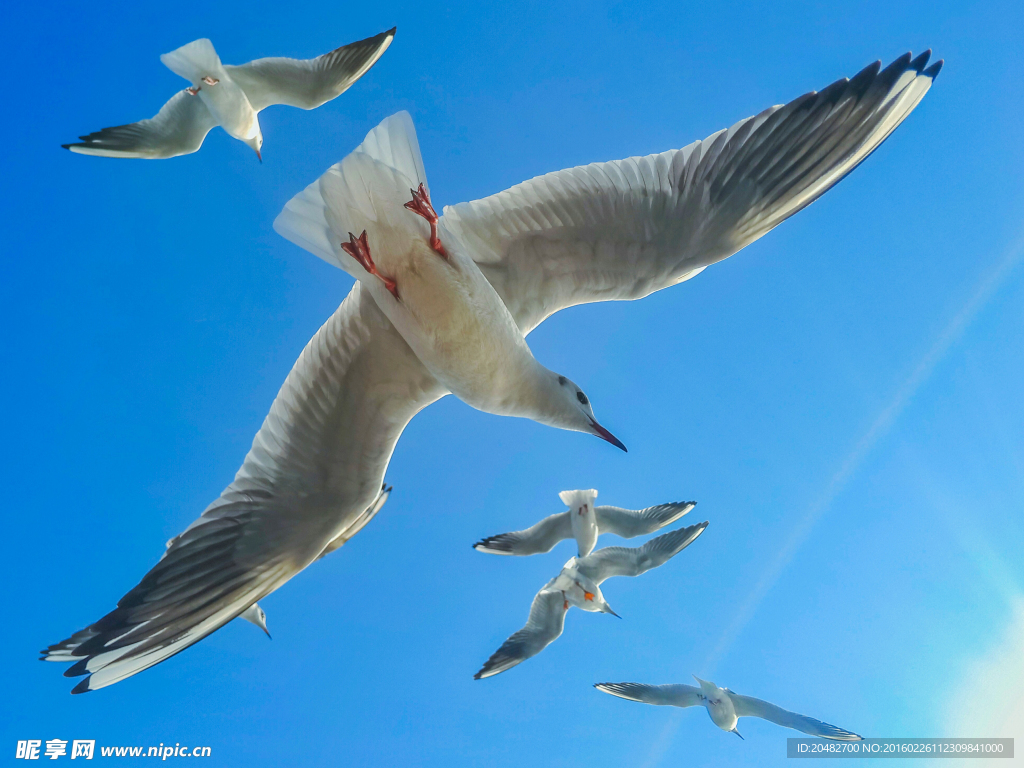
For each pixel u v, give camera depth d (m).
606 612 3.15
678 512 3.21
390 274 1.76
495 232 1.92
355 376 1.95
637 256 1.92
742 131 1.97
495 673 3.03
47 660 1.94
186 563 1.96
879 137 2.01
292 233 1.77
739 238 1.93
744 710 3.05
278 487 1.98
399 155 1.75
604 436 1.91
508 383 1.84
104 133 2.65
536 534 3.22
